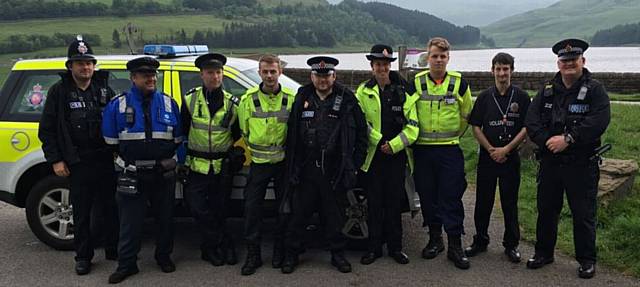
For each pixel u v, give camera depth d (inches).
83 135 177.0
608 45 6594.5
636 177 267.7
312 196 180.5
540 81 707.4
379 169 185.5
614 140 349.4
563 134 168.2
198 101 181.5
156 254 184.1
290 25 4402.1
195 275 181.3
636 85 687.1
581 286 167.9
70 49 175.3
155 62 174.2
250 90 181.6
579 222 173.2
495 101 184.2
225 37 3700.8
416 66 354.0
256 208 181.8
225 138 182.9
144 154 173.0
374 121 182.5
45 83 201.8
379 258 193.6
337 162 177.3
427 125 186.2
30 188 209.2
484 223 194.9
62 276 181.5
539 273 178.4
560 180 173.6
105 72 187.5
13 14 4015.8
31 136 197.5
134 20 4397.1
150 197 181.8
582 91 166.1
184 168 187.6
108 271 186.1
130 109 171.6
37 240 215.2
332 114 175.3
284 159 182.1
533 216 230.4
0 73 602.2
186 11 5064.0
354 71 725.3
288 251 183.6
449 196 187.3
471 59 2797.7
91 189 182.9
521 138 182.2
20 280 177.5
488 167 188.5
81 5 4362.7
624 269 178.4
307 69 735.7
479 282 171.9
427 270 182.2
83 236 182.2
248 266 181.6
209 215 186.7
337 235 182.9
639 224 202.4
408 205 199.6
